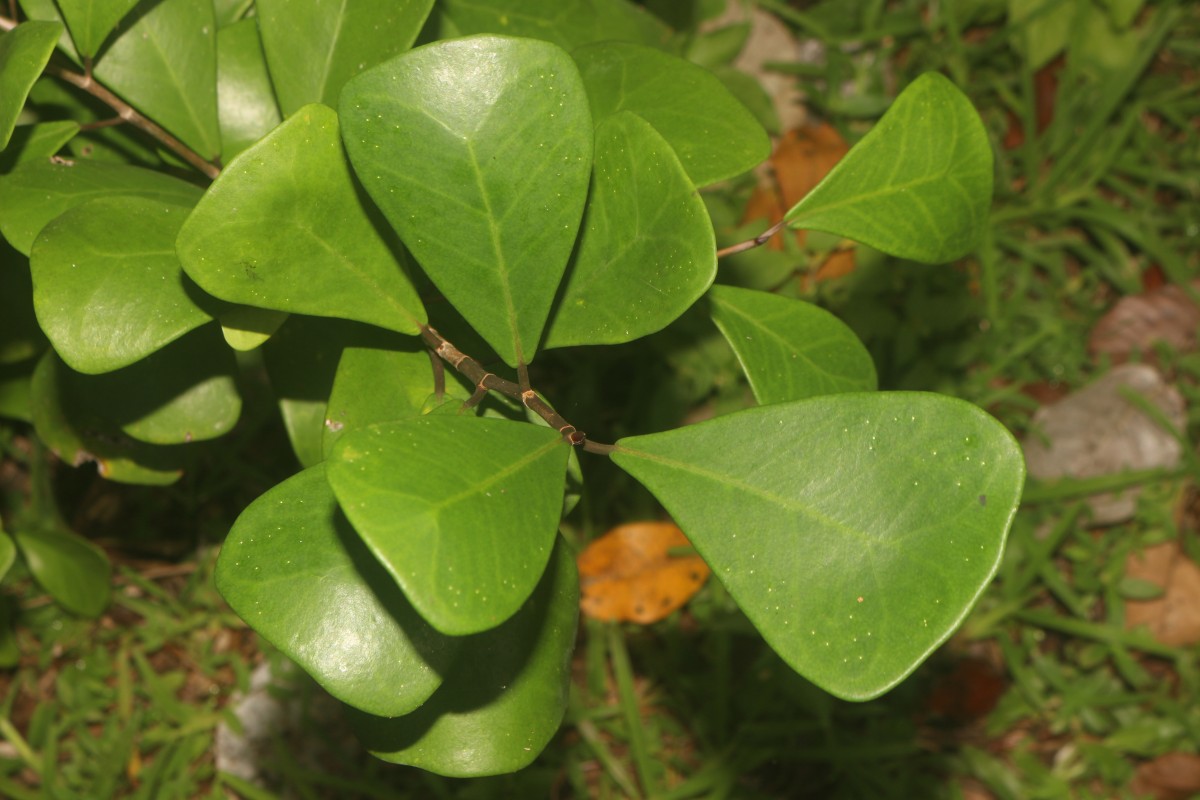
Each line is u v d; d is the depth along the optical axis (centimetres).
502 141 44
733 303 49
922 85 47
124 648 80
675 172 44
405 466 41
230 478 83
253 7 55
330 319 52
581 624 82
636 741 76
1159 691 81
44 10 51
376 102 43
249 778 76
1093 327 93
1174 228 97
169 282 47
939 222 48
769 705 79
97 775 76
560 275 45
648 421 84
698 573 79
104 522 85
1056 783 78
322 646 44
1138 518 85
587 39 56
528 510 42
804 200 47
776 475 43
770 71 99
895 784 77
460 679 47
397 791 76
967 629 82
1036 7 98
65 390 58
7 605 80
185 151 52
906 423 43
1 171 50
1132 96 99
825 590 42
